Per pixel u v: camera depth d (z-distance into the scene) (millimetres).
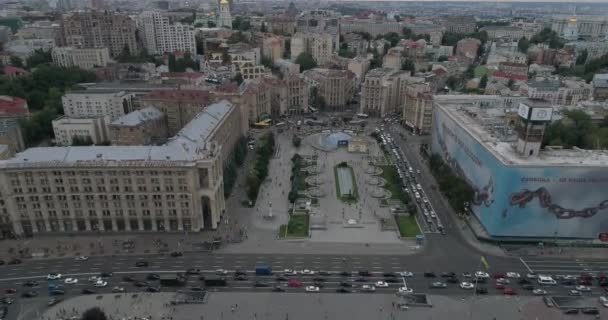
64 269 187500
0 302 167625
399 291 174375
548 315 163625
